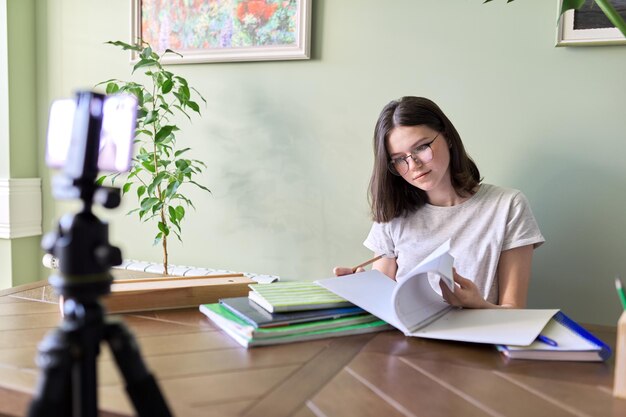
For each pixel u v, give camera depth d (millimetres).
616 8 1600
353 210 1975
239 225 2146
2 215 2299
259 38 2023
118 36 2248
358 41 1915
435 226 1599
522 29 1717
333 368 861
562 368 872
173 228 2242
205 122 2156
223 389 771
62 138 642
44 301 1271
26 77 2348
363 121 1935
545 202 1742
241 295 1293
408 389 777
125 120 618
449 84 1819
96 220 587
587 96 1664
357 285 1199
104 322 586
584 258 1707
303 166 2033
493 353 939
